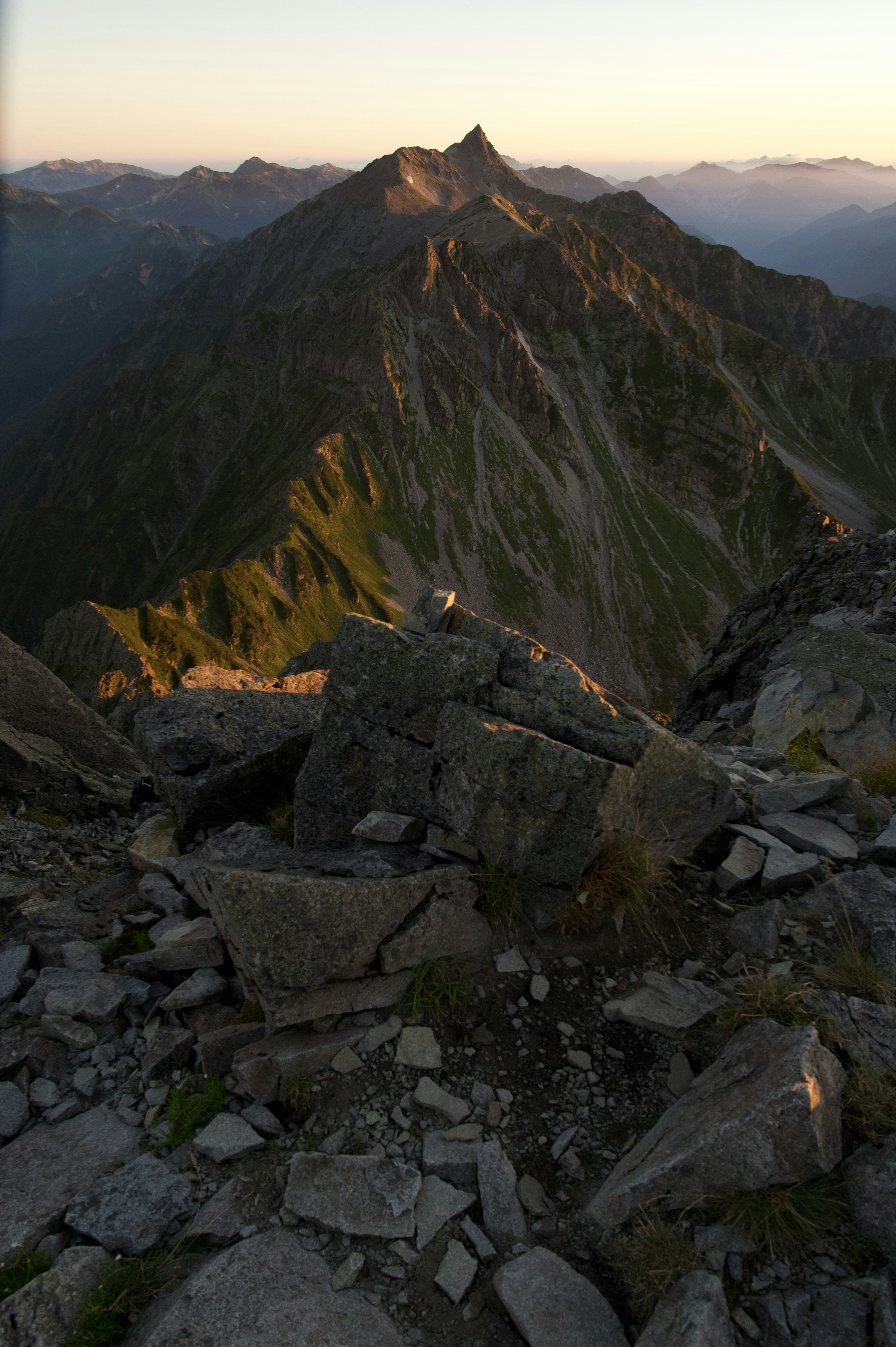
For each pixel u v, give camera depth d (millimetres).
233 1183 4746
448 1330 4008
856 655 12852
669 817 7062
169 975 6641
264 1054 5398
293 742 9727
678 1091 5219
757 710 13602
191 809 9227
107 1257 4395
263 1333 3846
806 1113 4176
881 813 8117
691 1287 3891
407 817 6992
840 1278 3891
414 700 7172
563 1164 4848
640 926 6453
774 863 7055
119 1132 5281
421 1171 4812
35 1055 5926
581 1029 5688
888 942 5906
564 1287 4086
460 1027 5695
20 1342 3891
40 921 7738
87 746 14875
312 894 5496
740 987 5867
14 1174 4949
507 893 6316
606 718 6656
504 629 7430
